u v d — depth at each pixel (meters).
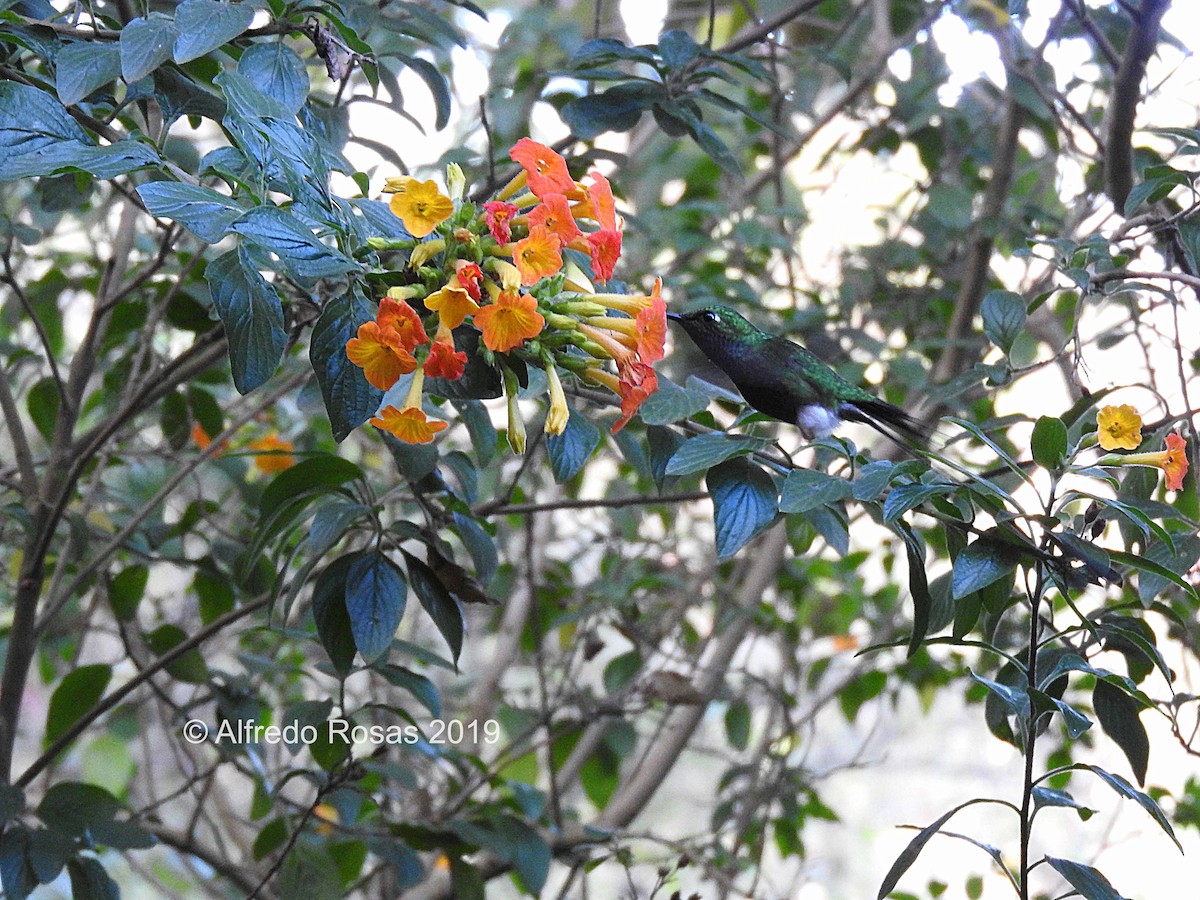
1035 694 2.15
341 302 1.91
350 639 2.66
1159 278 2.78
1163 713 2.70
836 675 6.70
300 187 1.86
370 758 3.23
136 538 3.88
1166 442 2.31
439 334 1.85
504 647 5.19
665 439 2.74
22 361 4.30
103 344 4.12
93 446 3.07
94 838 3.15
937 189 4.47
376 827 4.04
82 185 2.82
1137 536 2.80
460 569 2.68
